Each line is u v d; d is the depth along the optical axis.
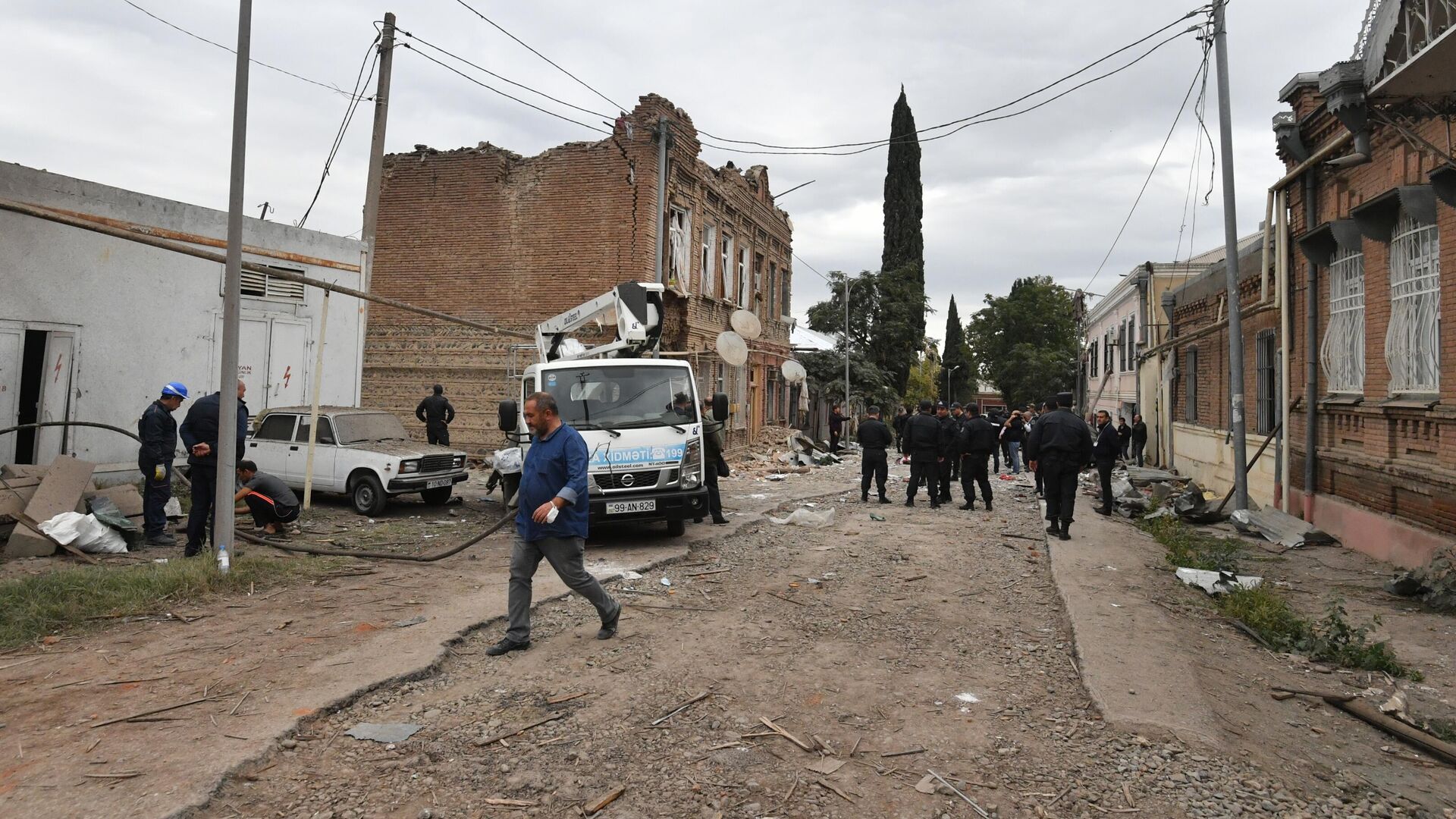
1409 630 6.57
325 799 3.67
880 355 38.50
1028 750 4.24
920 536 11.02
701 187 21.66
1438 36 6.24
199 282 12.61
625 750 4.20
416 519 11.73
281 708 4.54
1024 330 65.75
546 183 19.25
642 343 11.88
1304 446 11.76
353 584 7.62
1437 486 8.28
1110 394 34.75
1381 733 4.61
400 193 20.06
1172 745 4.24
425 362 19.78
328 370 14.91
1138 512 13.71
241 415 9.72
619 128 18.75
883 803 3.69
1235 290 12.80
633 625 6.47
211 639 5.84
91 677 5.04
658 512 9.84
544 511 5.64
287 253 14.09
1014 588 8.05
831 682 5.24
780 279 30.72
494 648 5.69
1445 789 3.93
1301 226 11.89
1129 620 6.57
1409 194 8.47
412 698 4.89
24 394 11.01
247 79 7.79
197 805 3.50
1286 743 4.40
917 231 40.62
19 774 3.72
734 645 6.02
